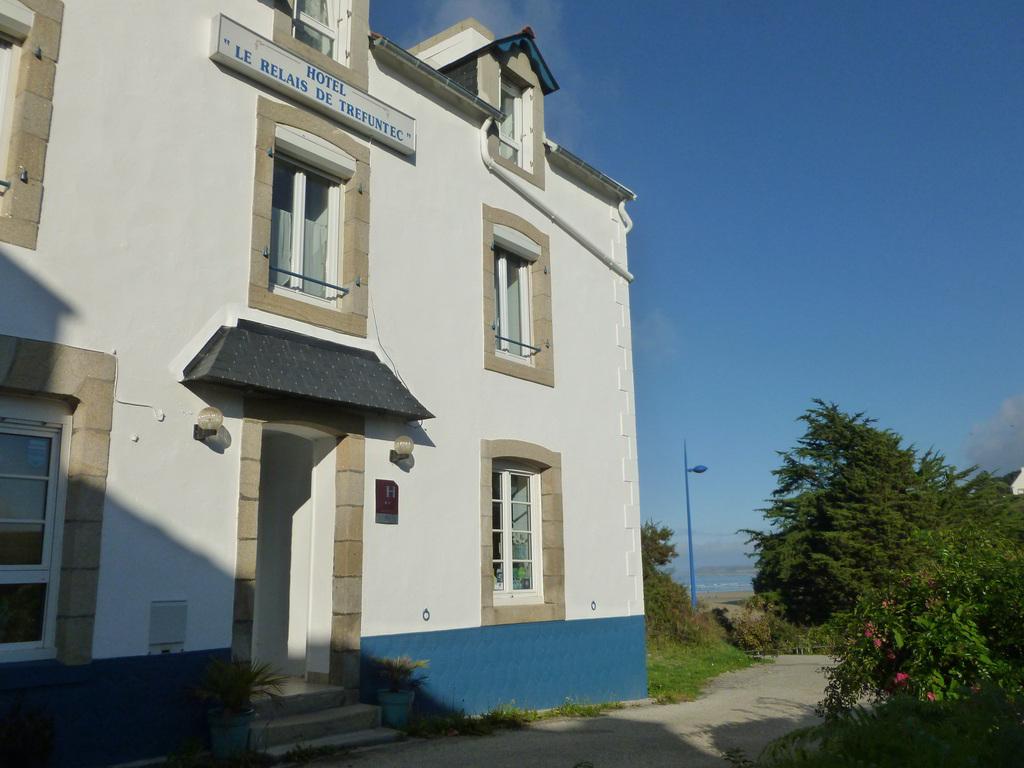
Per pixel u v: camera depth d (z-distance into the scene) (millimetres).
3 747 5664
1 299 6242
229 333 7621
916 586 5512
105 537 6602
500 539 10609
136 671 6617
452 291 10172
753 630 22531
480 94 11273
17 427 6383
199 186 7676
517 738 8258
